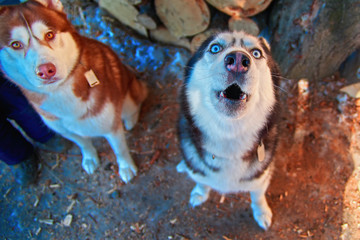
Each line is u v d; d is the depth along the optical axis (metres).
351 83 0.90
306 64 0.89
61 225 0.86
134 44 1.10
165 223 0.84
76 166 0.95
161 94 1.05
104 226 0.85
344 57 0.87
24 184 0.92
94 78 0.64
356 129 0.87
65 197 0.90
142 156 0.95
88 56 0.64
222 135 0.54
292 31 0.81
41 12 0.53
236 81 0.44
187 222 0.83
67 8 1.13
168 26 0.99
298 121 0.92
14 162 0.88
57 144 0.96
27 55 0.51
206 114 0.53
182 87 0.61
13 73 0.56
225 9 0.82
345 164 0.84
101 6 1.09
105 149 0.98
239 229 0.81
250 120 0.52
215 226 0.82
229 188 0.67
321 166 0.85
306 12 0.75
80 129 0.71
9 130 0.81
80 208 0.88
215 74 0.46
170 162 0.93
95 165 0.94
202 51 0.56
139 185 0.90
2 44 0.51
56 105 0.63
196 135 0.58
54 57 0.52
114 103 0.73
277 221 0.80
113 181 0.92
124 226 0.84
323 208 0.80
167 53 1.08
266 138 0.60
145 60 1.09
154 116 1.02
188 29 0.95
